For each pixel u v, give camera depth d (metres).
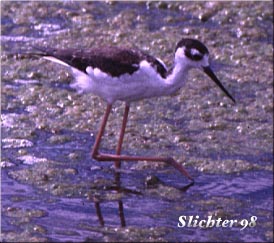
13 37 14.89
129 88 11.02
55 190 10.56
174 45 15.01
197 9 16.34
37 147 11.62
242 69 14.46
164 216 10.16
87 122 12.47
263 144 12.21
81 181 10.86
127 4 16.50
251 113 13.12
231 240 9.74
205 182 11.08
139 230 9.78
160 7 16.42
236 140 12.29
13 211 10.01
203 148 11.97
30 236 9.47
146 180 10.96
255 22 16.00
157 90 11.10
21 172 10.92
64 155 11.48
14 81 13.54
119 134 12.19
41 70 13.91
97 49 11.12
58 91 13.33
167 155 11.70
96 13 16.08
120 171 11.21
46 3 16.22
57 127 12.20
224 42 15.31
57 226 9.76
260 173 11.38
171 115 12.91
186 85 13.89
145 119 12.73
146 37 15.25
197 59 11.02
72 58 11.13
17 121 12.27
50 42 14.77
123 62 10.90
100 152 11.64
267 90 13.84
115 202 10.42
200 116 12.95
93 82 11.11
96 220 9.96
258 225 10.09
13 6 16.00
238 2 16.59
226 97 13.56
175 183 11.01
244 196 10.76
